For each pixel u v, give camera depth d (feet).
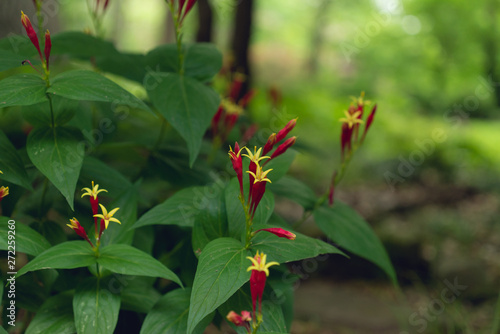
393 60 20.81
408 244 7.35
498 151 14.88
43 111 2.12
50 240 2.38
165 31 21.57
